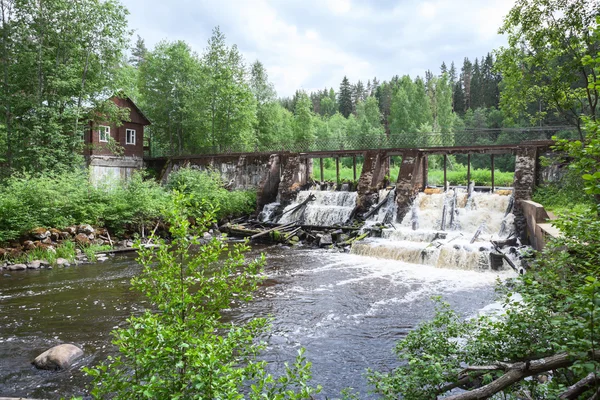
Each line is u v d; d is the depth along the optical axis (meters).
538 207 15.41
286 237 23.25
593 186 4.02
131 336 3.68
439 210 22.00
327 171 50.62
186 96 40.38
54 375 8.11
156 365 3.49
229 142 39.81
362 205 24.70
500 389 4.16
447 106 67.12
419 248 18.12
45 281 15.20
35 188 20.27
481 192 22.11
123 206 22.83
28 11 24.83
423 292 13.59
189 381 3.49
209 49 38.69
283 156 30.25
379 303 12.56
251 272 4.57
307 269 17.12
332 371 8.31
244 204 28.97
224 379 3.26
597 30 4.52
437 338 5.56
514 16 14.80
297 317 11.43
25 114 26.02
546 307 4.85
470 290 13.67
